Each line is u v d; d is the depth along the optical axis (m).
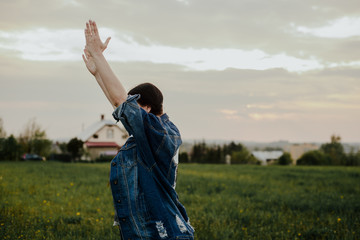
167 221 1.82
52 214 6.14
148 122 1.83
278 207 7.89
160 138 1.83
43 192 9.19
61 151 37.56
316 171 22.08
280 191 11.20
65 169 18.28
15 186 9.92
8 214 5.59
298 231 5.39
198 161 51.75
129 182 1.85
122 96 1.90
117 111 1.81
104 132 48.88
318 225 5.88
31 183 10.98
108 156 36.16
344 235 5.07
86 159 35.28
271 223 6.07
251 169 24.70
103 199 8.20
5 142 35.41
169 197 1.89
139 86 2.03
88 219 5.82
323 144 62.09
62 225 5.24
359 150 53.97
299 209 7.67
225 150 68.94
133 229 1.82
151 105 2.00
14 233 4.44
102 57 1.93
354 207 7.61
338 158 54.97
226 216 6.36
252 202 8.70
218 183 13.27
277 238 4.91
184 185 12.04
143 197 1.83
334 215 6.82
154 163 1.85
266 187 12.28
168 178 1.90
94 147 46.66
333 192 10.97
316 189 12.02
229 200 8.55
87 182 12.04
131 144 1.91
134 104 1.81
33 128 38.81
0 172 15.05
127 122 1.79
